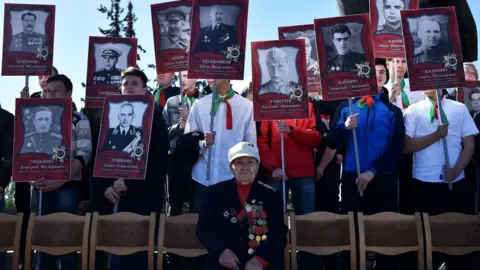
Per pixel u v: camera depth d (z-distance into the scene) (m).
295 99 6.37
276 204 5.29
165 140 6.25
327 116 7.52
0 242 5.91
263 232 5.17
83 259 5.75
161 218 5.83
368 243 5.75
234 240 5.20
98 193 6.32
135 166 6.04
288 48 6.43
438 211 6.18
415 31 6.36
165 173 6.57
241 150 5.27
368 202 6.26
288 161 6.57
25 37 6.91
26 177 6.20
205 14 6.30
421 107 6.40
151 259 5.74
